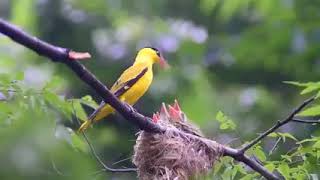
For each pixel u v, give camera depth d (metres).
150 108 16.16
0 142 3.72
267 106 16.61
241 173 8.12
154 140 7.59
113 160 15.37
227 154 7.77
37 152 3.74
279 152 12.30
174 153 7.55
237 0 15.48
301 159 7.86
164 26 18.09
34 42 5.03
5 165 3.61
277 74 17.80
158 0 18.20
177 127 7.92
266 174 7.79
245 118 16.28
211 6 16.42
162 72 16.61
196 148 7.69
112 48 17.36
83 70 5.65
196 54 17.97
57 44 16.84
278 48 17.80
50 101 6.38
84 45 17.00
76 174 3.77
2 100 6.14
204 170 7.65
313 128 13.63
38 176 3.66
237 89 17.53
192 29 18.66
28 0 13.64
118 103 6.63
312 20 17.44
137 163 7.65
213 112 15.73
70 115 6.58
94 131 15.58
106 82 17.09
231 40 18.28
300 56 17.58
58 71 14.38
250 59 17.95
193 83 16.69
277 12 17.41
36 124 3.93
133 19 17.78
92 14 17.19
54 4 16.72
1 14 16.19
